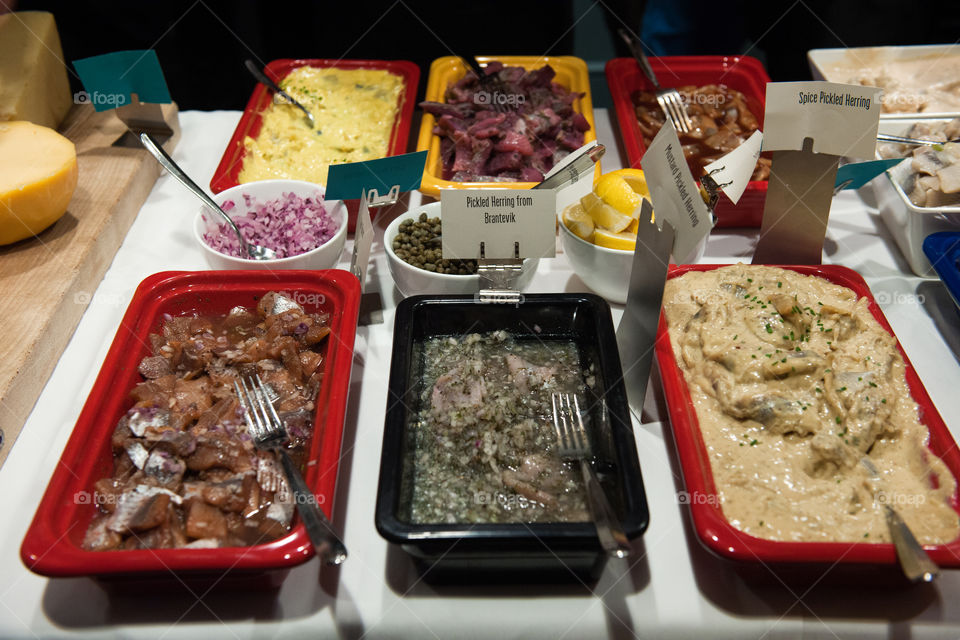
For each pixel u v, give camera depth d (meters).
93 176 1.98
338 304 1.51
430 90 2.42
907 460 1.21
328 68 2.53
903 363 1.33
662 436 1.42
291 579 1.20
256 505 1.20
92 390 1.29
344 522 1.29
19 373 1.44
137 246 1.92
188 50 3.57
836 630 1.13
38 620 1.14
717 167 1.55
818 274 1.54
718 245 1.90
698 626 1.14
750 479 1.17
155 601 1.16
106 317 1.71
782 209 1.60
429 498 1.20
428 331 1.49
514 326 1.49
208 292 1.55
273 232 1.77
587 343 1.44
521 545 1.04
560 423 1.30
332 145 2.21
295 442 1.30
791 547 1.04
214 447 1.24
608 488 1.19
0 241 1.71
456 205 1.44
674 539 1.25
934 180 1.71
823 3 3.38
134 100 2.10
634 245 1.54
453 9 3.51
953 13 3.33
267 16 3.50
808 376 1.28
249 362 1.46
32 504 1.32
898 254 1.84
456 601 1.17
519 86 2.34
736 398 1.26
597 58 3.65
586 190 1.77
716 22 3.39
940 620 1.13
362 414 1.48
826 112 1.45
